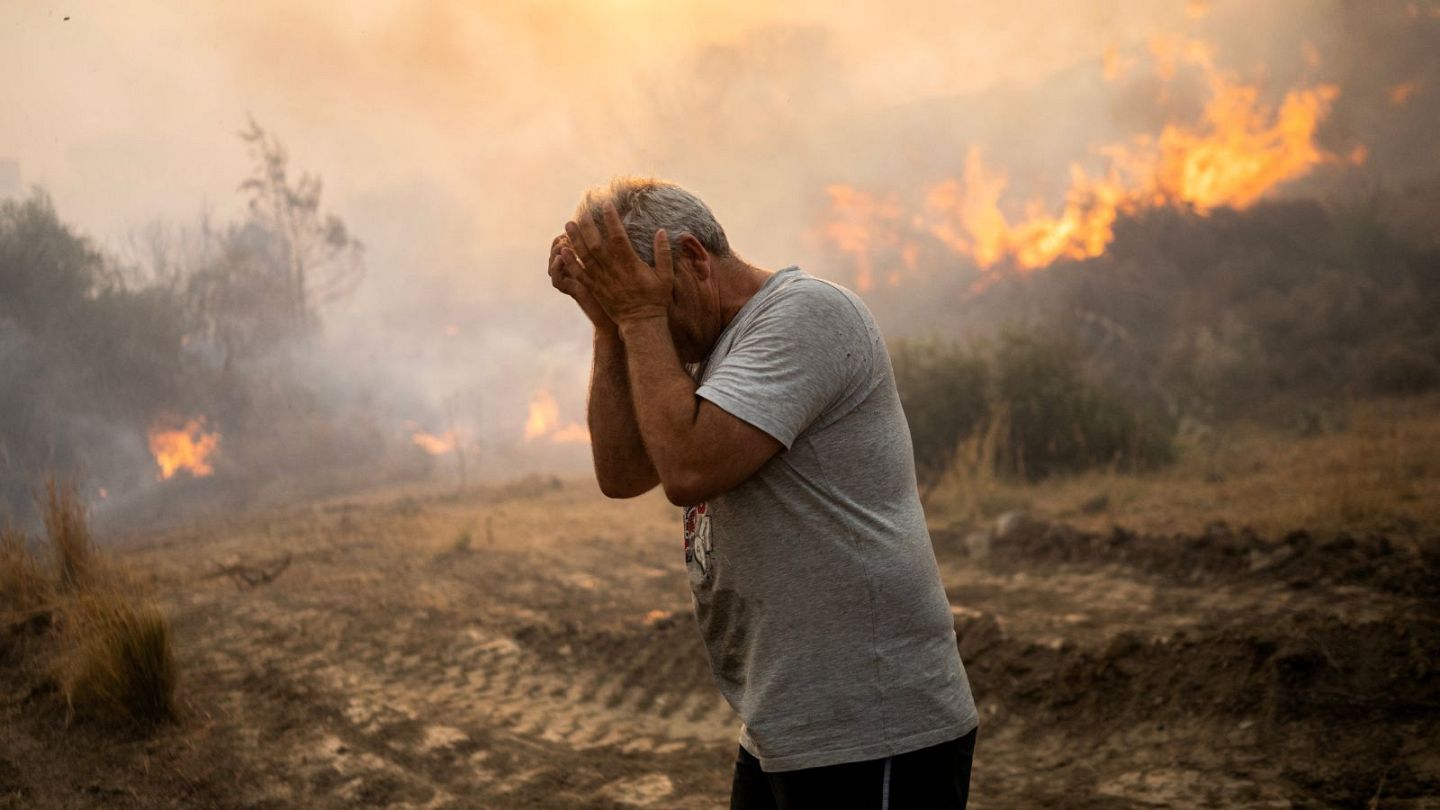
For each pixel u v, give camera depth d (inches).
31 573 261.0
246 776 171.3
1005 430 459.5
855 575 76.9
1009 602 256.5
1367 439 427.8
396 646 244.1
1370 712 157.6
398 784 169.0
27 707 198.5
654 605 279.7
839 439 77.6
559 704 207.6
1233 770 152.4
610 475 88.7
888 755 76.4
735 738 187.3
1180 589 249.6
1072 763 165.6
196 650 240.7
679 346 84.8
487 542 383.6
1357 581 228.5
